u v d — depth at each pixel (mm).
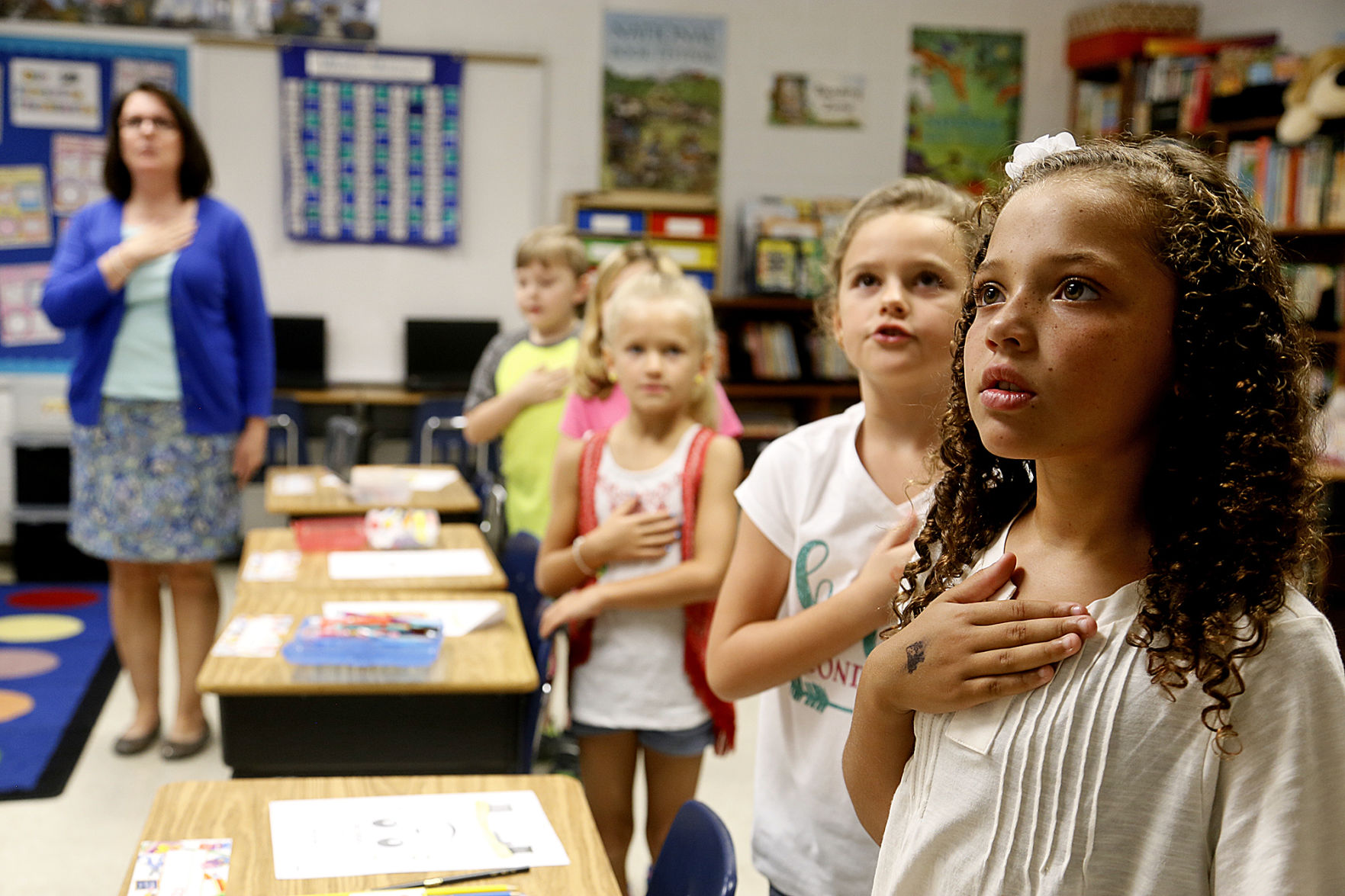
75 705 3803
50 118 5652
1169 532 656
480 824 1363
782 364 6227
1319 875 592
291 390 5707
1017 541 767
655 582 2000
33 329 5711
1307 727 603
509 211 6172
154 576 3457
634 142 6230
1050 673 672
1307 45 5473
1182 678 626
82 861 2785
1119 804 640
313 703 1904
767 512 1283
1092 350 620
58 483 5359
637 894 2607
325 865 1249
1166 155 687
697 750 2088
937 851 720
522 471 3084
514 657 2053
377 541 2869
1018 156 793
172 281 3207
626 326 2078
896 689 753
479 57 6016
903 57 6426
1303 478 645
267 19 5844
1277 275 670
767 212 6164
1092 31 6273
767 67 6301
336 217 5996
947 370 1190
